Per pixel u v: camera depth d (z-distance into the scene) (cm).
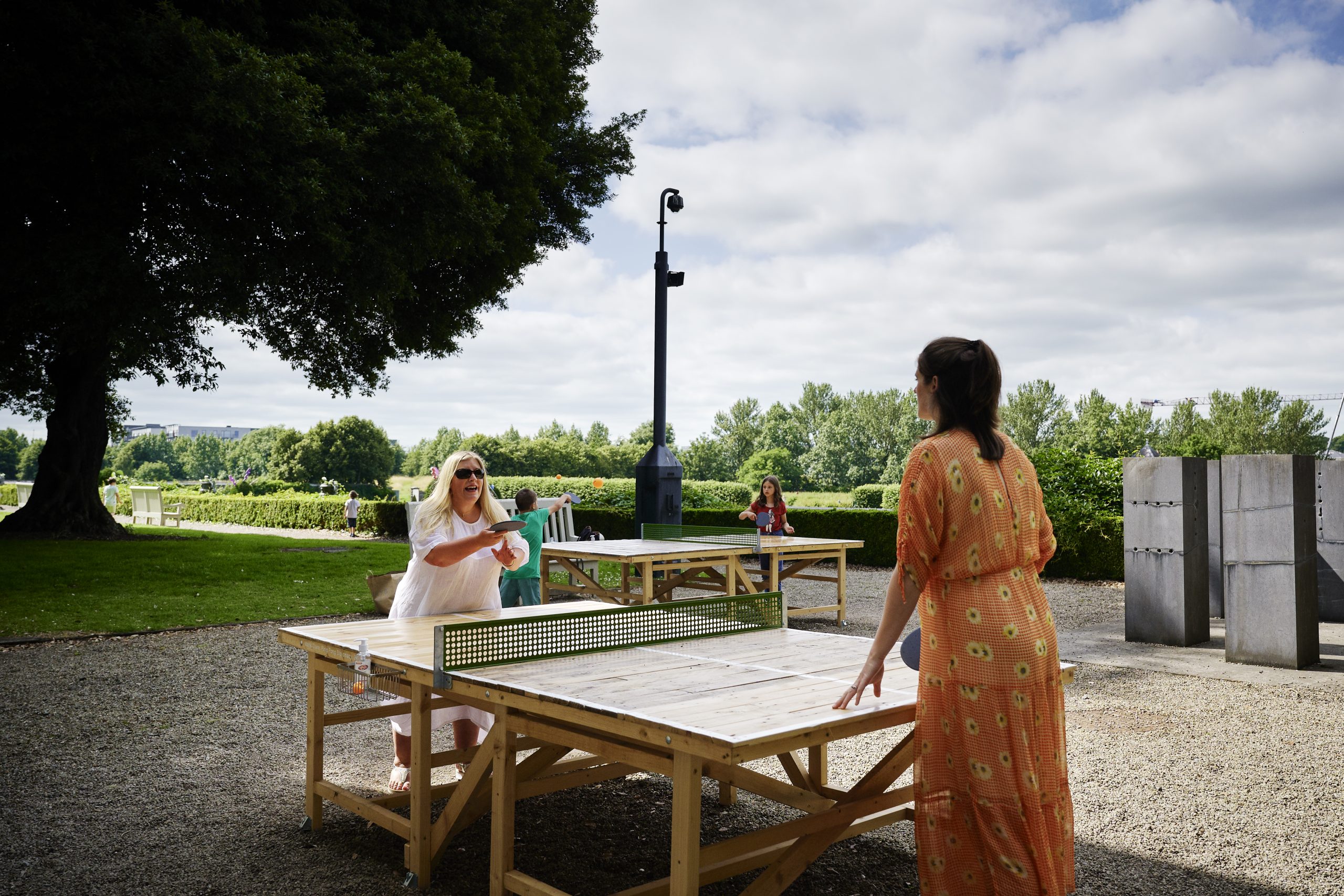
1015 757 233
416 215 1289
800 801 312
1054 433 8975
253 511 3384
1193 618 852
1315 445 9000
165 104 1050
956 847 239
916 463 245
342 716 380
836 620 1025
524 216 1559
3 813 394
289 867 337
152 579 1245
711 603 376
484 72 1482
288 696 620
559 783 327
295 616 962
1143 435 8588
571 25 1783
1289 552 737
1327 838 371
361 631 370
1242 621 761
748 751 215
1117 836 374
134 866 336
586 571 1126
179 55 1087
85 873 329
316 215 1149
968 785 237
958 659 239
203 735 523
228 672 695
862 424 9706
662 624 360
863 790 298
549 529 1345
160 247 1161
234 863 339
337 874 330
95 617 931
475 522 418
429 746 319
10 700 605
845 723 241
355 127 1203
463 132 1249
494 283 1641
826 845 284
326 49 1258
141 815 392
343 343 1788
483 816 396
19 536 1956
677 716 239
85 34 1055
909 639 258
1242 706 605
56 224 1180
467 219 1316
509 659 314
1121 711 591
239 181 1104
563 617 329
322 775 376
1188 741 520
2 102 1055
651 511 1234
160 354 2011
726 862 279
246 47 1127
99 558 1486
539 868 334
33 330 1599
